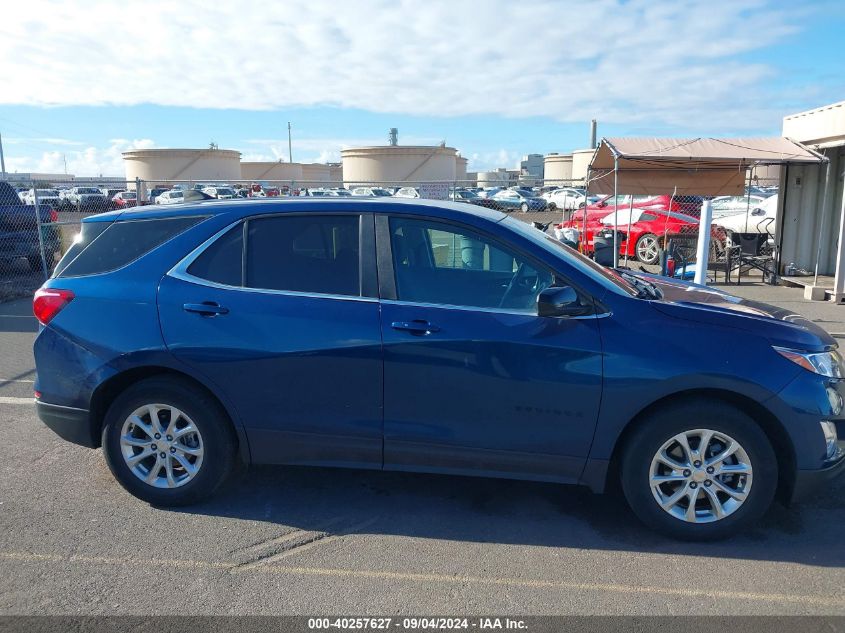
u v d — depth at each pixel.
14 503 3.95
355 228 3.73
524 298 3.57
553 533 3.62
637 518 3.77
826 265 12.82
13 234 13.01
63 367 3.88
